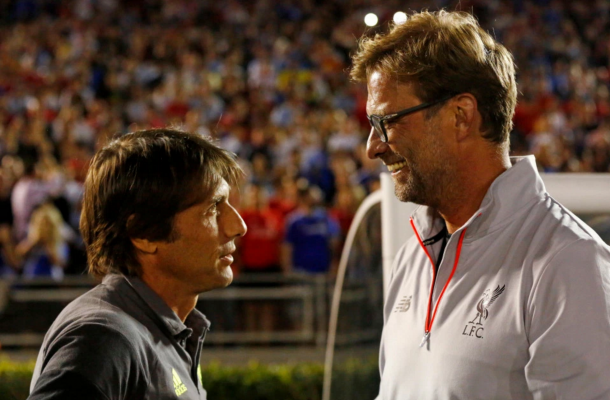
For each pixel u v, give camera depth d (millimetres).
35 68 12117
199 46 13312
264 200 6605
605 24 15406
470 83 1468
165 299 1446
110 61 12344
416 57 1483
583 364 1295
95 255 1412
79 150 8305
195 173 1389
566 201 2098
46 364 1209
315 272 6496
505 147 1533
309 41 14008
